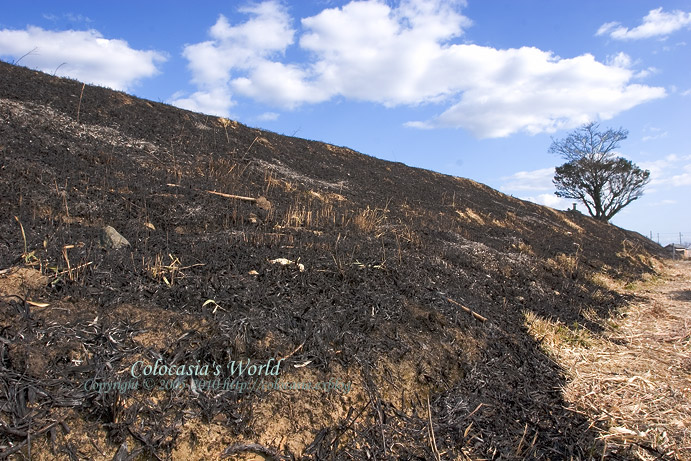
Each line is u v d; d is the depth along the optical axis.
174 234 5.19
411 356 3.61
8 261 3.38
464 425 3.12
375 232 7.12
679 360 4.78
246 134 13.66
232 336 3.15
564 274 9.16
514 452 2.96
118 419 2.48
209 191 6.99
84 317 2.99
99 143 7.86
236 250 4.64
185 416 2.61
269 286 3.97
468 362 3.85
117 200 5.71
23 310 2.89
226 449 2.53
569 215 24.88
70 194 5.41
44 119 7.88
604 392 3.93
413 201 12.95
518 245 10.71
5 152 6.00
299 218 6.75
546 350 4.70
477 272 6.67
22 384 2.47
